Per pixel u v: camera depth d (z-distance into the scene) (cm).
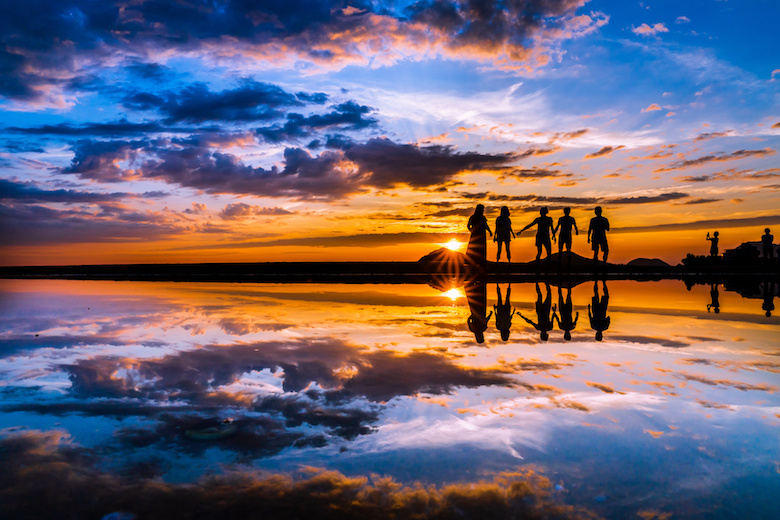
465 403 198
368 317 480
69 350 309
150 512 116
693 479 132
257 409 191
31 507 118
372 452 150
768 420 176
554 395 208
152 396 209
